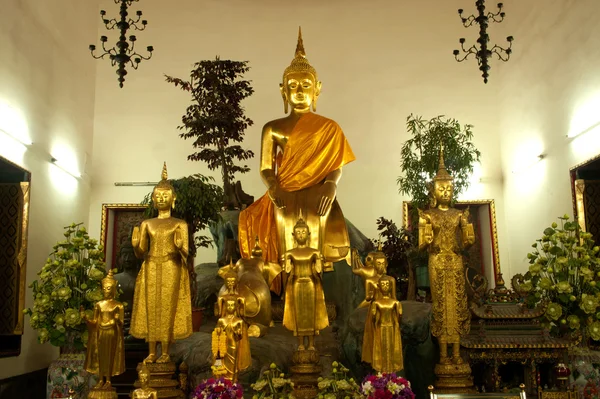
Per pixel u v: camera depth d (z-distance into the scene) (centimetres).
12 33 662
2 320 681
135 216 1284
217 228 863
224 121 876
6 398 641
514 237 1229
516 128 1200
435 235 537
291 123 720
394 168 1273
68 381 542
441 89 1305
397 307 493
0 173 701
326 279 691
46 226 759
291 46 1320
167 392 486
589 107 899
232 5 1332
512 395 411
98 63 1292
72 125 853
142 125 1281
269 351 539
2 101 638
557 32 1010
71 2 853
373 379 404
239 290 558
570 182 960
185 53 1309
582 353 538
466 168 1044
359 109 1298
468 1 1330
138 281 520
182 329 511
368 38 1325
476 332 550
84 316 540
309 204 654
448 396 410
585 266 526
